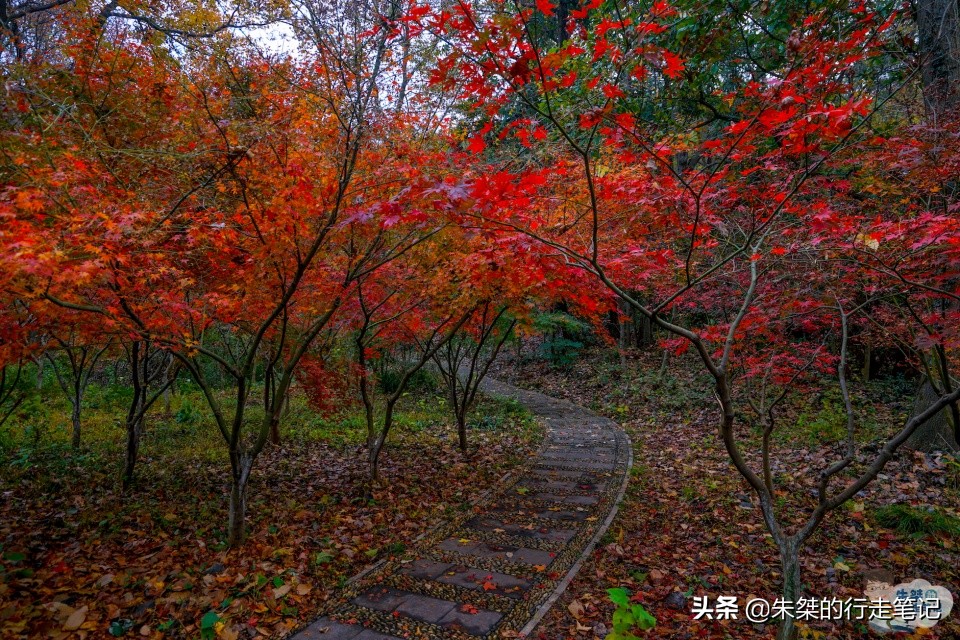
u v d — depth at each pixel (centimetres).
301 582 411
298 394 1256
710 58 656
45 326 411
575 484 672
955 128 429
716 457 786
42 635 337
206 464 749
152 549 468
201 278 486
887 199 489
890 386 1073
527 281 433
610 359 1633
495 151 545
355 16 424
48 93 455
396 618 364
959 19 561
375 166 466
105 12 560
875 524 523
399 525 536
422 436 957
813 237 374
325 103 474
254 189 430
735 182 432
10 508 558
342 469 737
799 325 586
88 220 315
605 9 424
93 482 648
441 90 504
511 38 269
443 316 661
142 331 396
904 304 569
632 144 352
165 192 436
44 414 978
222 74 485
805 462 731
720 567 445
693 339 312
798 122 285
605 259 492
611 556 463
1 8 605
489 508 586
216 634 340
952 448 672
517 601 387
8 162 341
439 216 357
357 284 555
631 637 240
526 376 1703
